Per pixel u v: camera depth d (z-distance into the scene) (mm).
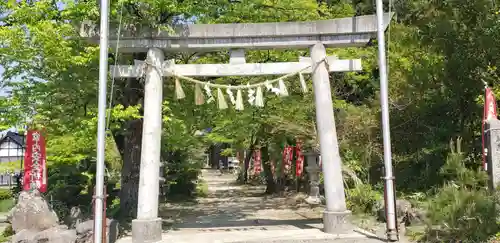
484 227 8352
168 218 14844
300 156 19984
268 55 14656
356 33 10555
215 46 10406
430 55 13289
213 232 11062
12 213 10484
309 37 10586
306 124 17000
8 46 9477
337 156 10422
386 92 9969
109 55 12258
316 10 16531
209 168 59688
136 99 12641
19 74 9992
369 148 15539
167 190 22656
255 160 31938
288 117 17125
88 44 10711
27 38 9508
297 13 14227
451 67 12258
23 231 9453
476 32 11570
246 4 12219
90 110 10727
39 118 10273
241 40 10438
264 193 24375
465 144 12625
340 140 16000
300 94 16531
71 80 10352
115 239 10023
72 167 15930
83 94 10695
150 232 9578
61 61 9664
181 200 21469
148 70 10234
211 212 16562
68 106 11070
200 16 11898
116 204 15289
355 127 15758
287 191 23000
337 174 10344
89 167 16047
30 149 10305
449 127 13430
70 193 15602
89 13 9602
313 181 18453
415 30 13680
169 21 11742
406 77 14141
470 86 12242
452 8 12141
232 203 19766
